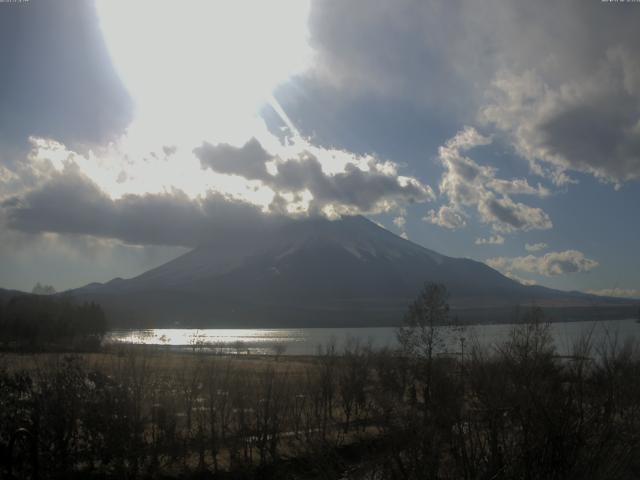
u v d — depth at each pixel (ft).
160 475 95.40
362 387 134.82
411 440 38.86
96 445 90.53
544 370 40.50
